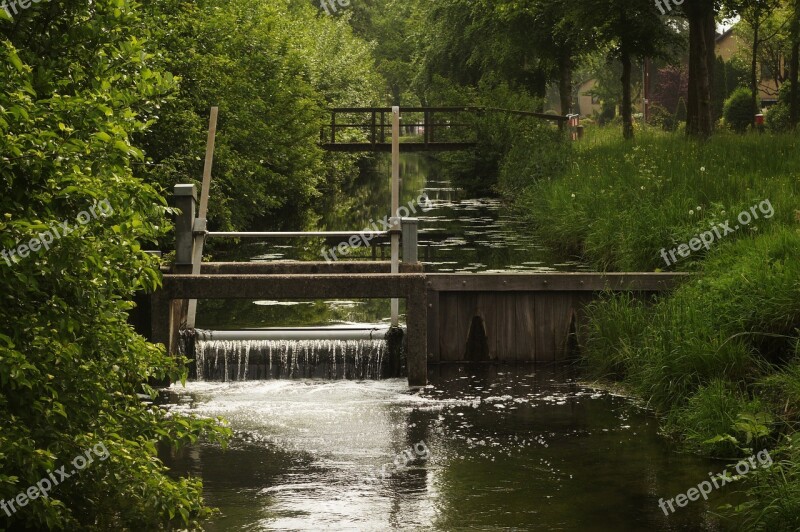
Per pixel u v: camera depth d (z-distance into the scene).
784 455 9.52
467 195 43.69
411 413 12.37
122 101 7.84
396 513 8.89
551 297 15.13
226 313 18.08
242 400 13.03
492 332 15.20
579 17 38.19
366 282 13.60
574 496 9.31
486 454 10.66
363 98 59.28
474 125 44.28
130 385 8.27
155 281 7.54
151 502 7.62
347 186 52.97
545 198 28.58
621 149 33.44
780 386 10.93
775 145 28.05
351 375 14.34
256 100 29.98
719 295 12.93
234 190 28.86
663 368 12.28
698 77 33.38
